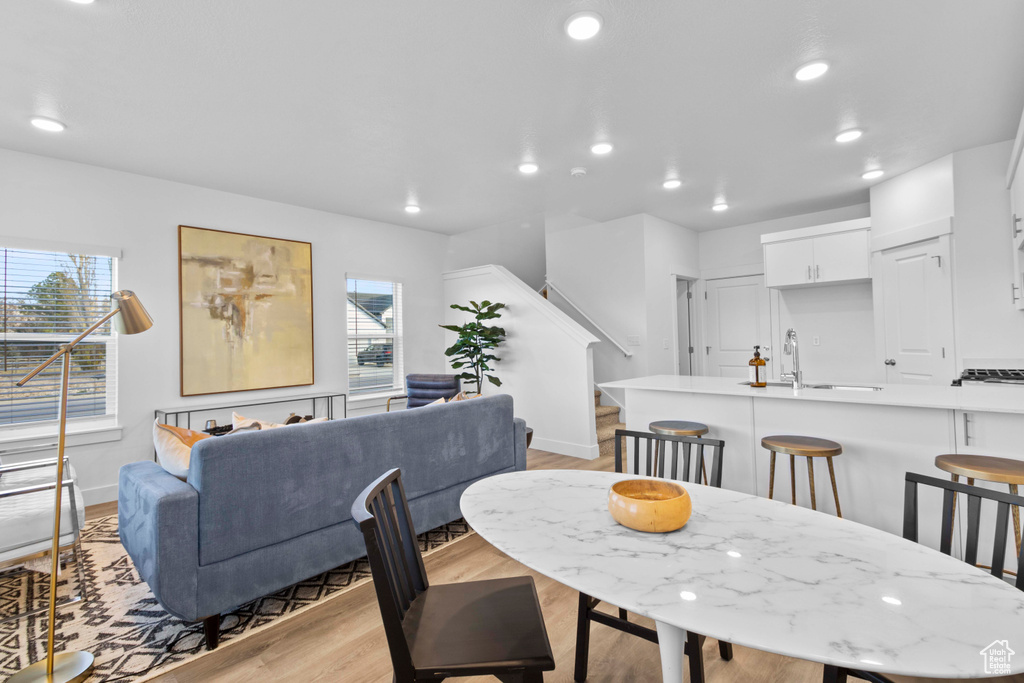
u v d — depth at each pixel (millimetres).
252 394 4219
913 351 3746
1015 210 2939
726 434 2809
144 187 3676
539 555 994
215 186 3939
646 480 1253
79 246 3371
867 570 920
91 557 2576
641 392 3184
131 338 3596
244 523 1891
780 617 765
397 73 2332
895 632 723
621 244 5223
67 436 3293
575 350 4551
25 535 2010
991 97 2637
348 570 2430
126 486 2029
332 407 4770
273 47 2111
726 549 1017
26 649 1783
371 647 1802
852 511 2375
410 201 4434
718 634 726
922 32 2080
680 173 3768
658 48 2170
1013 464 1846
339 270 4875
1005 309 3207
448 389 4559
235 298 4113
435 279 5809
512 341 5137
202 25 1951
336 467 2201
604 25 2008
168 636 1870
